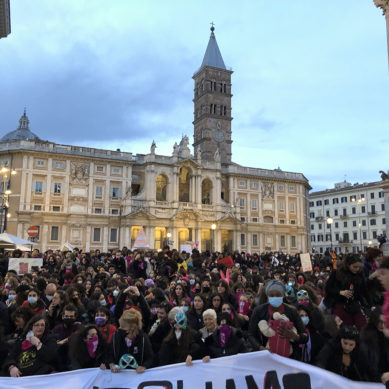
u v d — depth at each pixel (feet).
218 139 310.65
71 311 31.40
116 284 45.68
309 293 35.60
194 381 23.41
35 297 35.76
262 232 274.57
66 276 58.80
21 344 27.53
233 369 23.34
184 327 27.71
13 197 215.10
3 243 97.04
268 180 284.41
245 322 35.78
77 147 233.76
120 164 240.94
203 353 28.73
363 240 340.18
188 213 247.70
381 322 22.53
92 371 24.43
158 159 251.39
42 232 217.36
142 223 235.81
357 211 347.36
